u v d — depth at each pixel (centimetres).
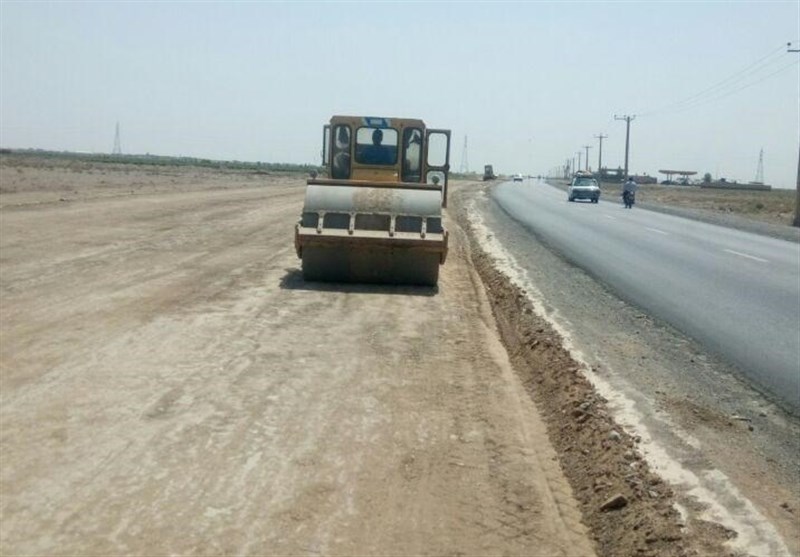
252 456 758
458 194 7356
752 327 1507
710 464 786
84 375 977
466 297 1666
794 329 1496
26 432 792
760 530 641
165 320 1282
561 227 3941
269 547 595
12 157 11719
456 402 955
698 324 1521
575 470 785
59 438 780
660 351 1281
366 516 654
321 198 1711
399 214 1702
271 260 2036
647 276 2195
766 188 17775
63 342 1123
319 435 820
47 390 918
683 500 695
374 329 1305
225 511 647
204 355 1089
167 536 603
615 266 2395
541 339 1280
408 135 1995
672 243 3212
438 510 674
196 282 1652
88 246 2116
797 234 4041
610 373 1112
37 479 689
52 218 2742
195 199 4234
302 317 1362
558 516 681
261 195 5028
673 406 977
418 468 756
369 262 1714
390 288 1709
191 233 2572
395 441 819
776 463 809
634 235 3547
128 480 695
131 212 3173
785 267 2503
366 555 593
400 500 688
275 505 662
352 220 1688
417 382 1025
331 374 1034
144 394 916
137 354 1078
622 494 703
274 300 1498
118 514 634
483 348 1228
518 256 2502
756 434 898
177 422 834
